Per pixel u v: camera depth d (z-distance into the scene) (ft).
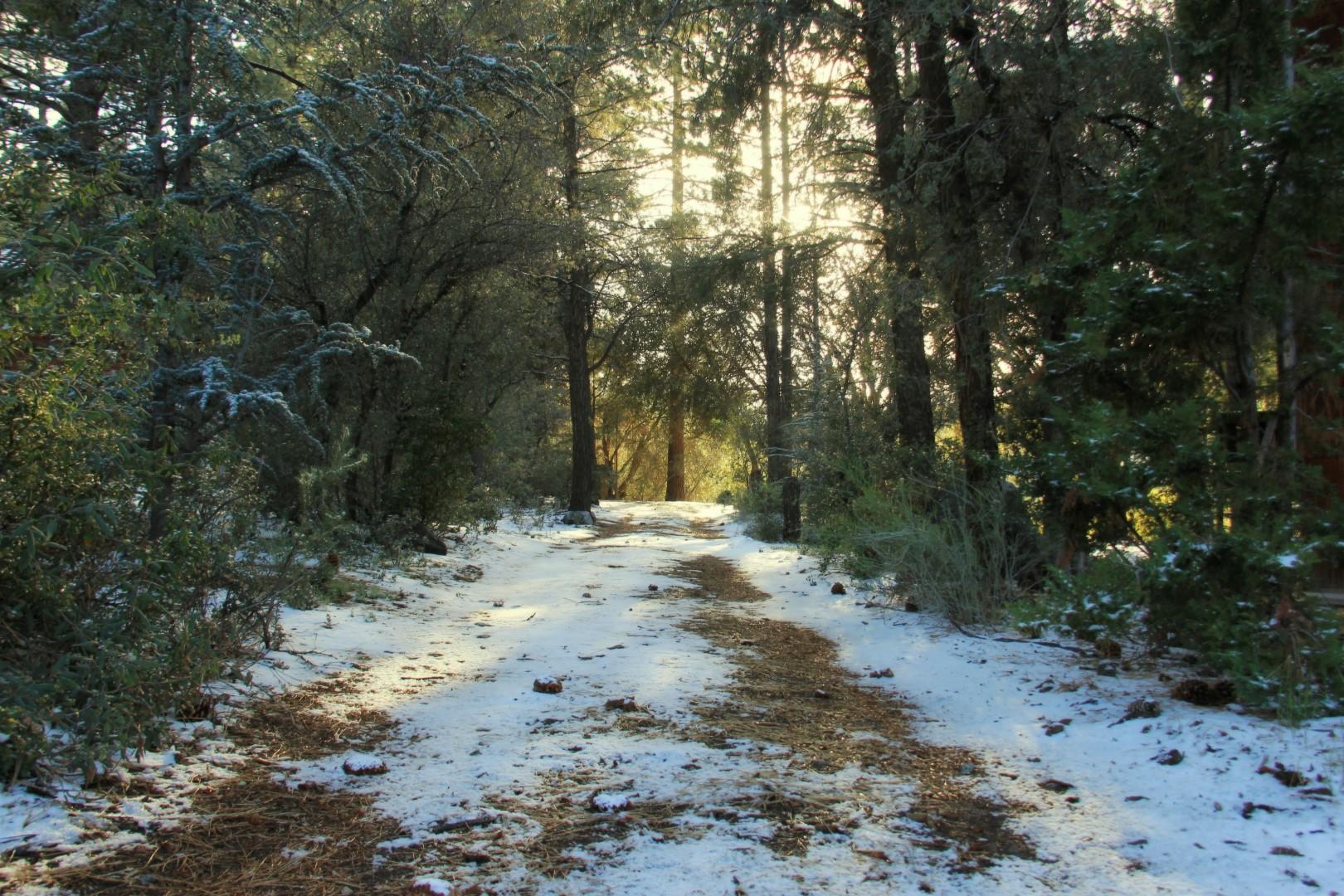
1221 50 16.57
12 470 11.02
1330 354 14.43
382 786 12.12
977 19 26.50
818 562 40.09
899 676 19.70
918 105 30.45
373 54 36.17
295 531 24.73
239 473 18.37
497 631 25.03
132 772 11.81
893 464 32.45
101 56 20.45
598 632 24.95
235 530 18.03
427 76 27.20
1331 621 13.53
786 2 30.40
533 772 12.69
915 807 11.41
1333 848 9.16
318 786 12.12
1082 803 11.35
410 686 18.10
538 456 96.58
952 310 29.45
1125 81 24.36
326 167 22.31
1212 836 9.84
